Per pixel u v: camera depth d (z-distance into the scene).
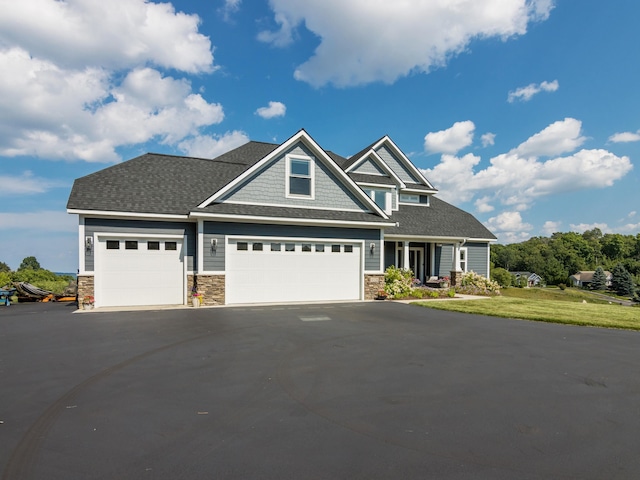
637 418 4.04
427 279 21.88
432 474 2.87
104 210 12.13
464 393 4.75
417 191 22.92
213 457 3.11
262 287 13.65
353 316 10.87
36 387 4.80
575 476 2.87
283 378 5.23
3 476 2.79
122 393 4.61
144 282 12.90
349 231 15.06
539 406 4.34
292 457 3.12
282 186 14.39
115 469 2.91
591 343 7.81
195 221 13.38
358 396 4.59
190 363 5.92
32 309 12.35
